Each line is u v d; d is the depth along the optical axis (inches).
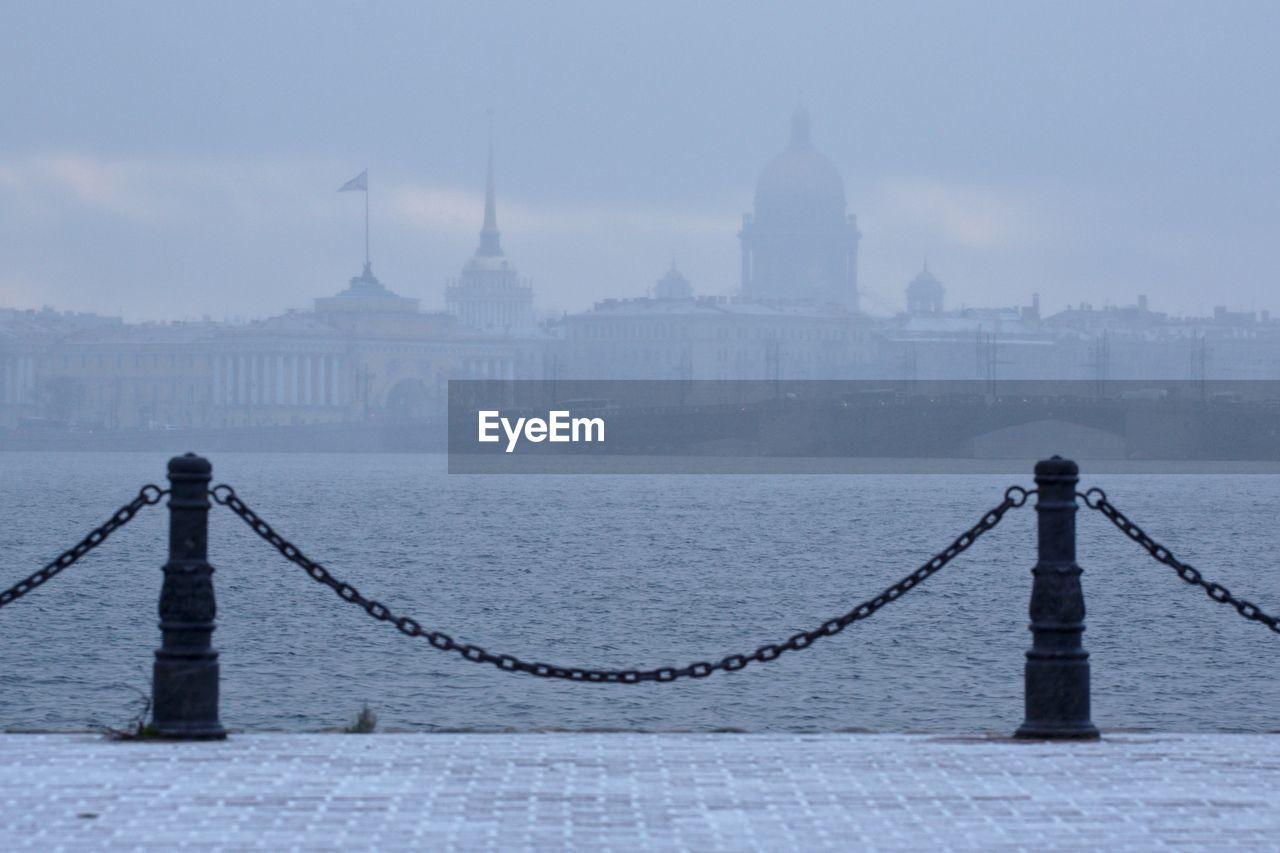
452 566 4092.0
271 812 625.6
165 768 703.1
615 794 660.7
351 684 2185.0
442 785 673.6
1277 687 2210.9
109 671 2290.8
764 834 600.4
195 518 805.9
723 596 3400.6
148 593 3284.9
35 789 660.7
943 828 609.0
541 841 589.3
